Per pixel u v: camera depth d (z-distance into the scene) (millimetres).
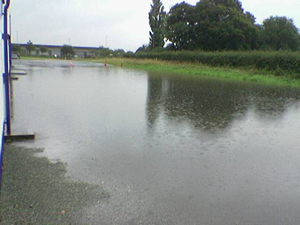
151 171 4328
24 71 20828
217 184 4000
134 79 19672
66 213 3113
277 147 5855
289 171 4605
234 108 10141
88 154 4926
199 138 6234
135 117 7938
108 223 2990
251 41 47969
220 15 46719
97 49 98750
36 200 3332
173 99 11492
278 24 53094
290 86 19438
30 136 5629
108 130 6492
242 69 28859
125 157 4863
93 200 3418
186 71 29109
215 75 25547
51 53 92875
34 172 4082
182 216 3184
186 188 3838
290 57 24641
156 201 3473
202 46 47531
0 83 3883
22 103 9000
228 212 3307
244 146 5820
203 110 9461
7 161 4422
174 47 52438
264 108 10461
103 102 10000
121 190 3699
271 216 3266
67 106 8930
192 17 48219
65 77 18469
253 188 3939
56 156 4766
